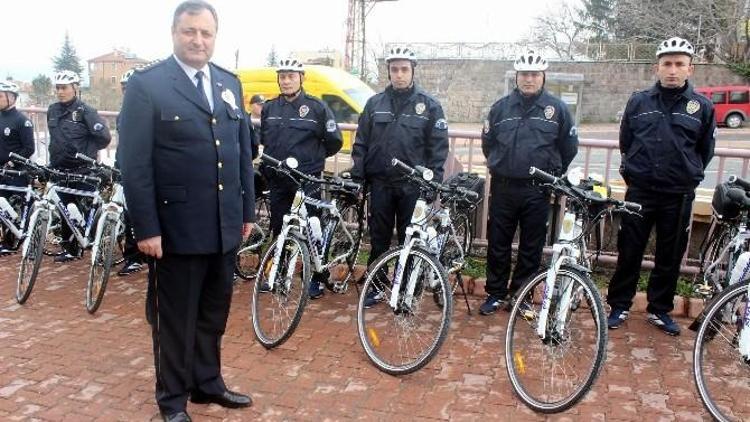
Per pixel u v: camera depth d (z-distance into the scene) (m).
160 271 2.96
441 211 4.34
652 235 5.30
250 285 5.27
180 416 3.00
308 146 4.84
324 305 4.78
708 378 3.21
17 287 5.02
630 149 4.18
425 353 3.51
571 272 3.26
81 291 5.11
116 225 4.58
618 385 3.49
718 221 4.15
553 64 27.19
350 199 4.79
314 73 9.23
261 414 3.16
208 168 2.89
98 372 3.62
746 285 3.06
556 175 4.29
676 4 25.50
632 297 4.34
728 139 19.92
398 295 3.73
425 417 3.14
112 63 50.19
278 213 4.92
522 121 4.28
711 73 25.69
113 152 7.26
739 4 23.80
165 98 2.78
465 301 4.82
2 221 6.08
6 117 6.20
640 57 28.20
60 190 5.49
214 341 3.21
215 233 2.95
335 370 3.67
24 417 3.10
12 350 3.91
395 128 4.38
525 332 3.50
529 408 3.23
